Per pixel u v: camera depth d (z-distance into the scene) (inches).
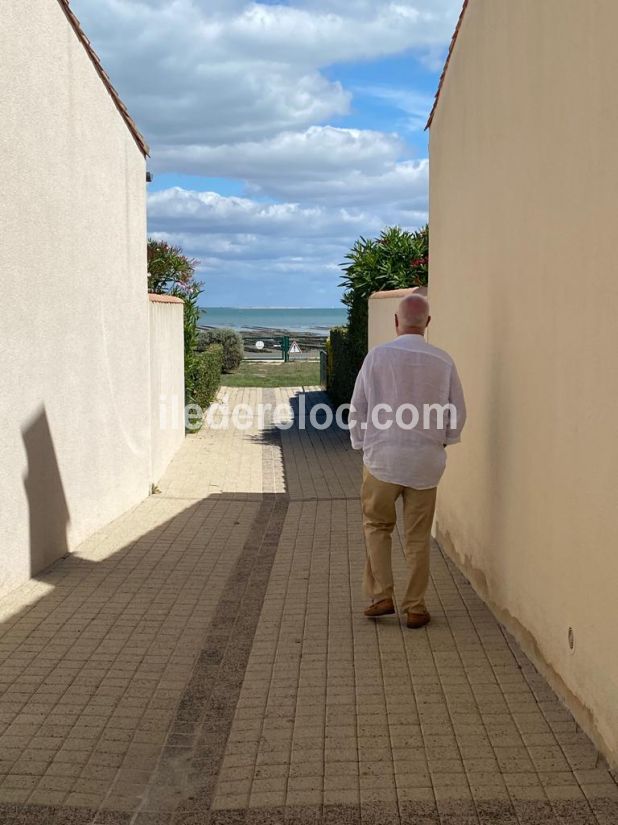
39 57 246.2
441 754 141.2
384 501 198.5
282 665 180.5
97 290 306.5
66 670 179.5
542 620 168.2
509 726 149.8
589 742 142.9
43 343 252.7
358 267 558.9
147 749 146.6
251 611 217.8
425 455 195.0
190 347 612.7
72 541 279.6
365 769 137.4
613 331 129.3
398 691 165.9
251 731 151.4
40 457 251.0
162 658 186.4
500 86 199.2
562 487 154.2
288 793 131.0
